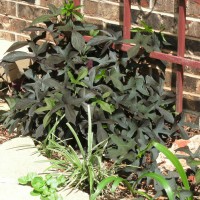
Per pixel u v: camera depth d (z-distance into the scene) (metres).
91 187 4.70
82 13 5.91
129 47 5.38
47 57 5.43
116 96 5.29
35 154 5.18
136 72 5.45
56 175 4.89
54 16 5.47
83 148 5.29
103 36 5.42
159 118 5.19
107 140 5.13
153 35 5.41
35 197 4.70
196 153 4.84
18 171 4.99
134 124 5.17
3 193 4.73
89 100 5.25
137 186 4.95
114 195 4.84
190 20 5.36
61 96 5.22
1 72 5.96
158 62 5.46
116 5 5.70
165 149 4.57
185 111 5.57
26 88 5.41
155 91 5.38
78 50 5.35
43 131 5.34
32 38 5.56
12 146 5.28
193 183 4.91
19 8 6.41
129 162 5.08
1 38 6.57
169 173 4.82
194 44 5.39
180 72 5.38
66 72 5.32
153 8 5.53
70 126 5.04
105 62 5.38
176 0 5.39
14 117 5.45
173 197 4.49
